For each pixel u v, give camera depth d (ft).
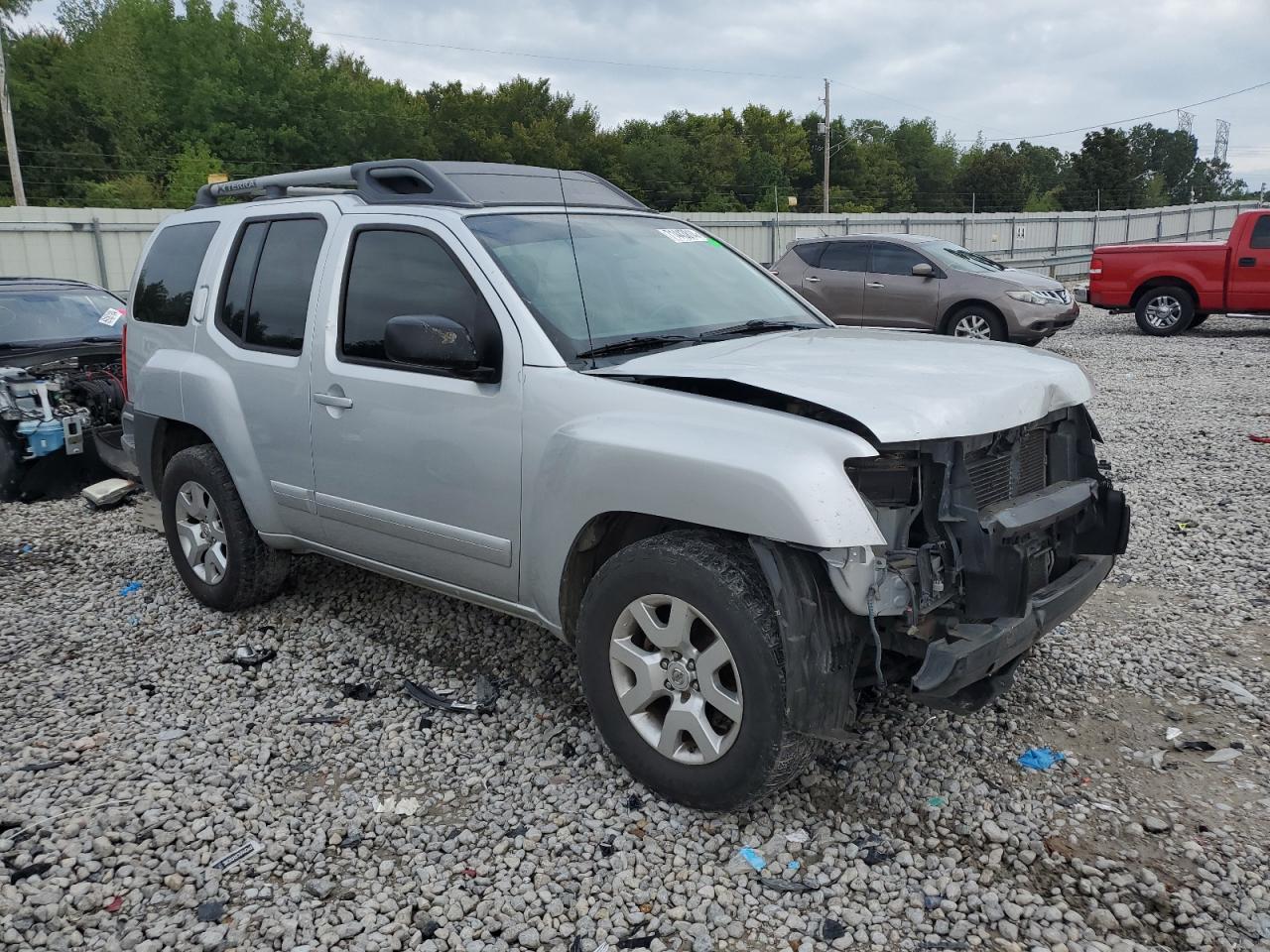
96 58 206.18
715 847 10.02
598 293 12.41
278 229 14.99
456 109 263.70
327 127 230.07
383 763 11.80
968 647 9.50
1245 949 8.51
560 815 10.61
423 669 14.23
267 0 221.05
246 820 10.66
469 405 11.78
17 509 24.03
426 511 12.53
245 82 221.05
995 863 9.70
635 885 9.48
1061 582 11.07
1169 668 13.79
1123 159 336.90
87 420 24.53
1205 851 9.82
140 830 10.42
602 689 10.92
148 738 12.41
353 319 13.38
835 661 9.48
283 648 15.08
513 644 14.98
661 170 280.72
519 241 12.48
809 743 9.73
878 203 347.77
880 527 9.55
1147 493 22.98
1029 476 11.23
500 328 11.57
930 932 8.82
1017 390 10.38
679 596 9.97
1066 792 10.87
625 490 10.22
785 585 9.30
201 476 15.85
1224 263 52.31
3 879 9.61
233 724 12.76
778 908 9.14
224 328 15.47
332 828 10.46
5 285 28.12
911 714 12.56
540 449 11.10
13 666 14.66
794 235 100.48
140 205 190.19
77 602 17.37
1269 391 36.45
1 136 198.70
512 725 12.55
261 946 8.77
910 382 10.16
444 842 10.19
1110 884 9.35
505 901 9.30
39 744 12.25
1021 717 12.51
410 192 14.26
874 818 10.46
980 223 111.04
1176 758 11.59
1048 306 44.52
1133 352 48.44
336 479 13.64
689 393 10.43
